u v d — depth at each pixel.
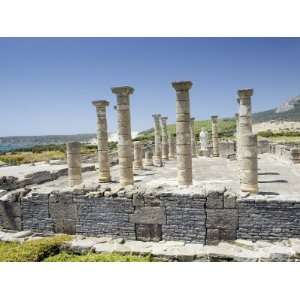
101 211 15.93
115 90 19.66
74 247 13.63
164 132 42.94
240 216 14.17
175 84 18.06
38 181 26.27
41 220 17.02
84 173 31.81
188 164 18.34
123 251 12.99
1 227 17.80
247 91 19.53
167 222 14.99
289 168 27.78
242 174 16.27
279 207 13.76
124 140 19.70
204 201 14.48
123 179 19.78
